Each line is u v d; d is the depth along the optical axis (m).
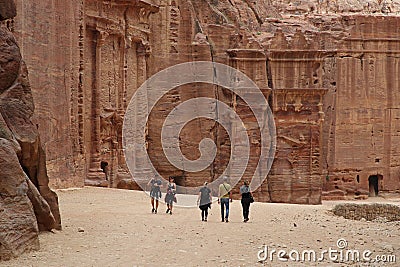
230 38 60.12
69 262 18.77
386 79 64.56
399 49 64.69
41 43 37.72
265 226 28.05
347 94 63.78
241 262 19.69
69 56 41.75
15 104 22.27
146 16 52.38
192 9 58.16
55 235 22.88
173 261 19.59
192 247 21.98
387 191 64.69
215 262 19.59
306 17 66.38
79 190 40.94
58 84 40.06
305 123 60.44
